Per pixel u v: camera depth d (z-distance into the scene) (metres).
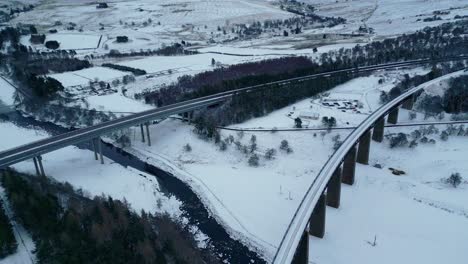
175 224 90.00
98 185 107.69
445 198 97.31
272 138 130.62
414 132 129.25
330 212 93.75
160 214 92.94
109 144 138.25
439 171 109.44
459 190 100.06
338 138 126.06
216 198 101.94
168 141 134.50
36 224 76.56
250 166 117.06
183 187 109.31
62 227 74.62
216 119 141.38
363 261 78.06
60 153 127.06
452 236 84.50
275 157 120.25
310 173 111.12
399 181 105.94
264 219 92.00
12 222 83.19
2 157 103.69
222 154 123.88
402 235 85.56
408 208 94.44
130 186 107.94
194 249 81.44
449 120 140.25
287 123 141.12
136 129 145.25
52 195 87.62
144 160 126.19
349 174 103.81
